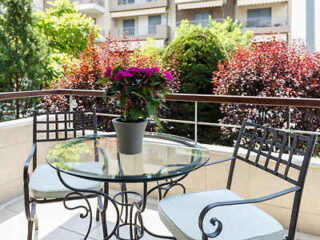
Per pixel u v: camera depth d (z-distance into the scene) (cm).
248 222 124
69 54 856
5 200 243
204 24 1341
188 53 498
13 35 679
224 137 444
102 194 153
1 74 670
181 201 145
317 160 190
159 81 144
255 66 428
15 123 245
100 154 155
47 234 193
